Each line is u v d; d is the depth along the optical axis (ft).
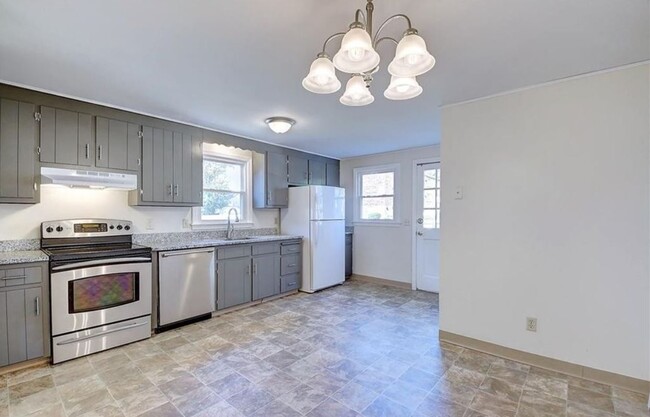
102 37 6.10
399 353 9.02
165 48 6.55
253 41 6.27
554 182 8.05
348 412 6.39
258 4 5.12
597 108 7.52
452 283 9.66
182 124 11.94
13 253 8.68
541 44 6.31
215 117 11.28
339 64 4.51
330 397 6.89
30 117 8.66
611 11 5.25
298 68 7.45
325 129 12.87
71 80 8.13
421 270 16.28
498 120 8.86
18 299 7.85
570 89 7.84
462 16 5.40
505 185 8.75
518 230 8.55
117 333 9.32
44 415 6.22
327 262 16.34
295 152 16.76
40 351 8.11
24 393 6.95
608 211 7.41
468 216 9.36
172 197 11.62
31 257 8.04
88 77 7.93
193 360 8.54
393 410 6.45
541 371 8.02
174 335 10.28
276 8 5.23
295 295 15.21
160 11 5.30
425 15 5.38
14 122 8.44
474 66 7.26
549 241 8.13
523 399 6.81
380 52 6.59
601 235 7.48
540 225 8.25
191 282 11.29
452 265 9.66
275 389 7.18
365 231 18.48
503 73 7.63
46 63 7.18
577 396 6.91
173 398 6.81
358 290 16.19
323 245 16.11
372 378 7.68
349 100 5.94
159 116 11.14
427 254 16.10
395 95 5.70
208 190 14.11
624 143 7.23
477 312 9.21
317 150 17.17
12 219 9.16
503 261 8.79
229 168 14.98
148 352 9.02
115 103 9.86
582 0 4.97
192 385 7.32
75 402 6.64
